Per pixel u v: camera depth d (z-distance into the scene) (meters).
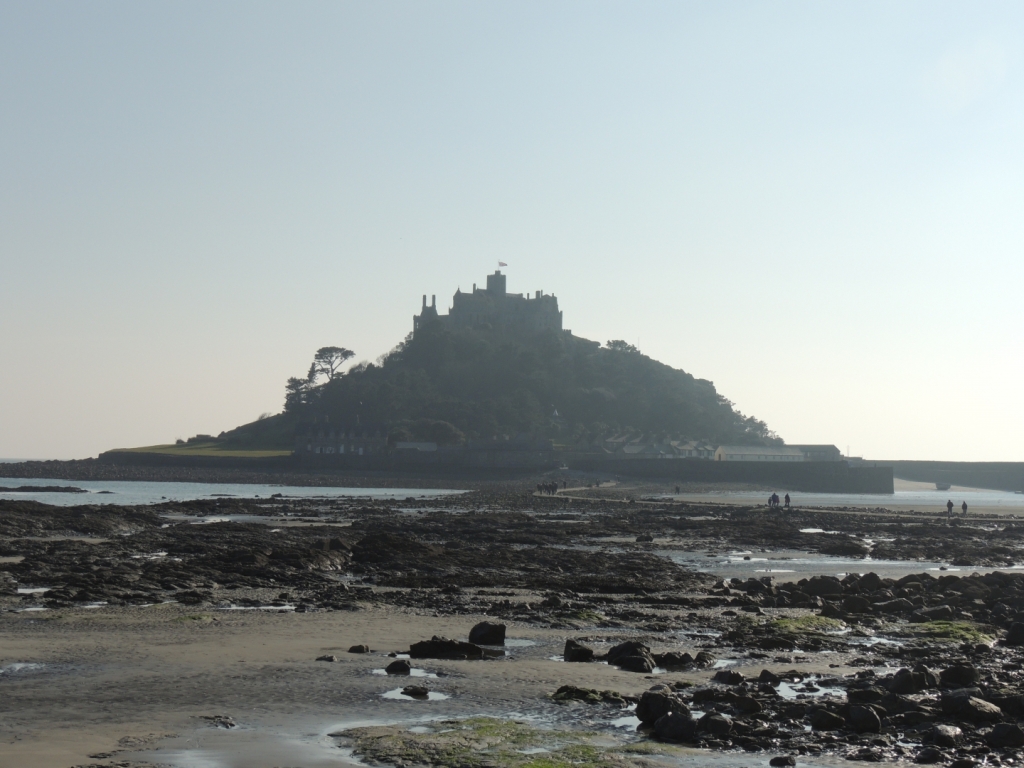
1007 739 17.73
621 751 16.83
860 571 53.53
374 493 169.62
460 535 72.12
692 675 23.73
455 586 42.03
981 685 21.98
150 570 42.56
